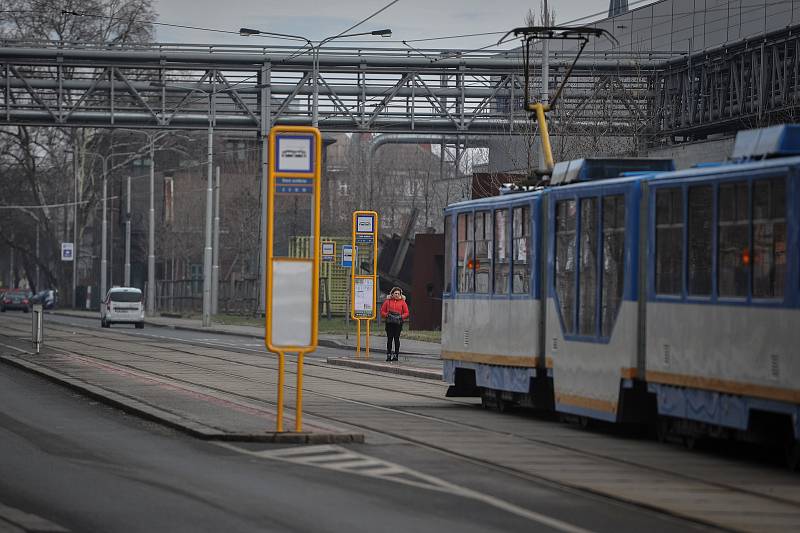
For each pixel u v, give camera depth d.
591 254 37.25
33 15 165.00
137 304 124.75
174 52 121.88
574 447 33.12
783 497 25.02
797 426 27.59
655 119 113.88
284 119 125.19
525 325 41.41
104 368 57.97
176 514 22.20
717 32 120.75
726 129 113.12
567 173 40.06
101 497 23.95
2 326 118.06
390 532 20.69
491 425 38.75
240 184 194.62
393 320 70.31
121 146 195.62
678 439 33.59
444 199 170.88
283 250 181.38
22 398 45.09
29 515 21.73
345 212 183.25
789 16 111.38
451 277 47.84
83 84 125.69
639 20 131.88
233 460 29.22
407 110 124.12
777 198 28.84
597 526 21.62
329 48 121.88
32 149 181.50
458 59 121.81
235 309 162.88
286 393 49.50
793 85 100.44
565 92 110.31
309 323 32.66
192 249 192.25
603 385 36.09
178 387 47.56
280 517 21.97
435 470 28.11
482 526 21.34
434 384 56.66
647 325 34.06
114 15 169.00
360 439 32.91
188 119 124.62
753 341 29.31
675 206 33.06
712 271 31.22
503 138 126.25
